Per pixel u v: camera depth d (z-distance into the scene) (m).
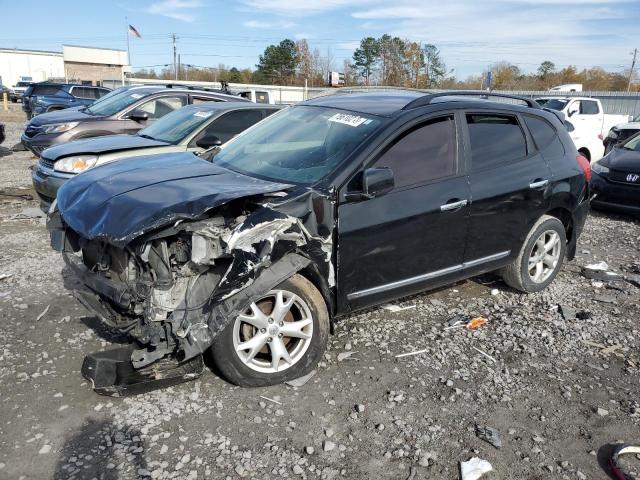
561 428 3.31
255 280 3.29
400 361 3.99
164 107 9.62
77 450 2.92
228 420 3.23
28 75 73.19
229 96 9.96
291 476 2.83
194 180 3.72
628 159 8.72
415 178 4.08
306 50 74.44
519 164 4.80
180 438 3.06
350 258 3.79
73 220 3.45
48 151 7.20
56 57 74.81
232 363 3.41
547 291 5.46
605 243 7.39
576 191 5.30
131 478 2.75
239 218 3.35
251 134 4.85
